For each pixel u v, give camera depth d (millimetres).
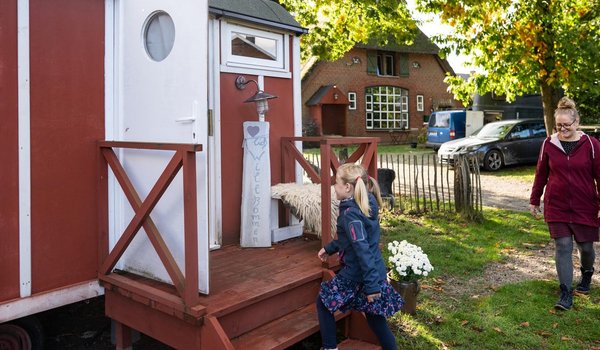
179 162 2891
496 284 4996
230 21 4539
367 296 2828
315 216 4355
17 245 3129
